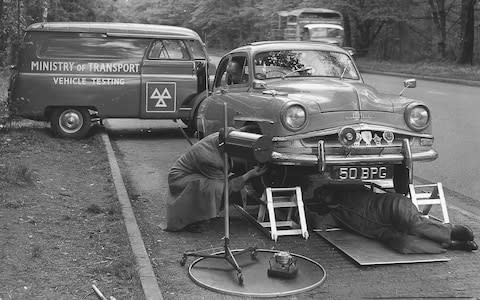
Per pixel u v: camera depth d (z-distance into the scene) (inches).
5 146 383.6
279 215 258.1
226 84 313.0
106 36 448.5
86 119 451.5
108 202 274.1
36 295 170.1
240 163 262.5
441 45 1266.0
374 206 231.5
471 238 224.1
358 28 1526.8
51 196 275.1
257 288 186.7
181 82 461.7
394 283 194.1
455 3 1294.3
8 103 441.4
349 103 234.5
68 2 1021.2
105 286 180.1
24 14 452.8
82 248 210.1
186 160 243.0
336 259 216.5
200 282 190.4
